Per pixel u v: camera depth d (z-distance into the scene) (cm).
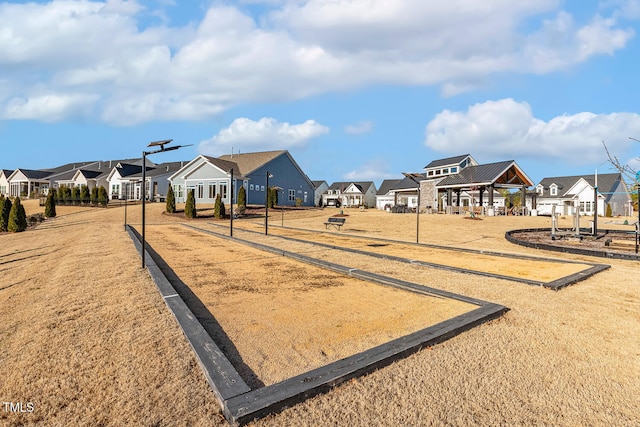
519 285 632
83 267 726
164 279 610
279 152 3988
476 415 255
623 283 652
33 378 294
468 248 1130
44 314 443
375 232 1762
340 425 241
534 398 278
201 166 3488
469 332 410
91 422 240
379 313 491
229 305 528
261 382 301
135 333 384
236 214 2759
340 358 349
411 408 262
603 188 4131
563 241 1373
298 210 3388
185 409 255
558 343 380
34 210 3170
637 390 292
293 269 803
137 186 4222
